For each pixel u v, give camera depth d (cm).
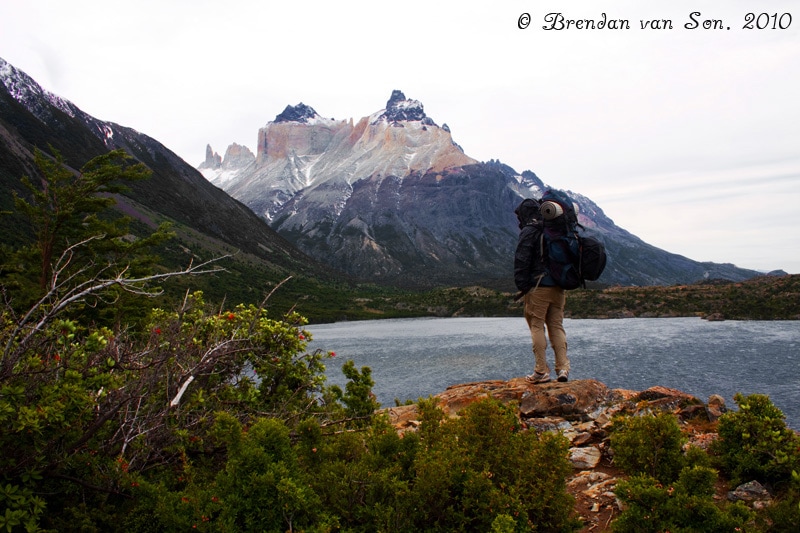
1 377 352
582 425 561
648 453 400
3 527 310
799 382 4275
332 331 12775
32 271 1853
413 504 339
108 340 442
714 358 5675
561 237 620
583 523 363
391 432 386
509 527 297
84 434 392
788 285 13488
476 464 369
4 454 353
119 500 391
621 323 11844
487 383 714
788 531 303
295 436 482
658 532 317
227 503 326
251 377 593
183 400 489
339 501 349
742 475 425
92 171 2047
